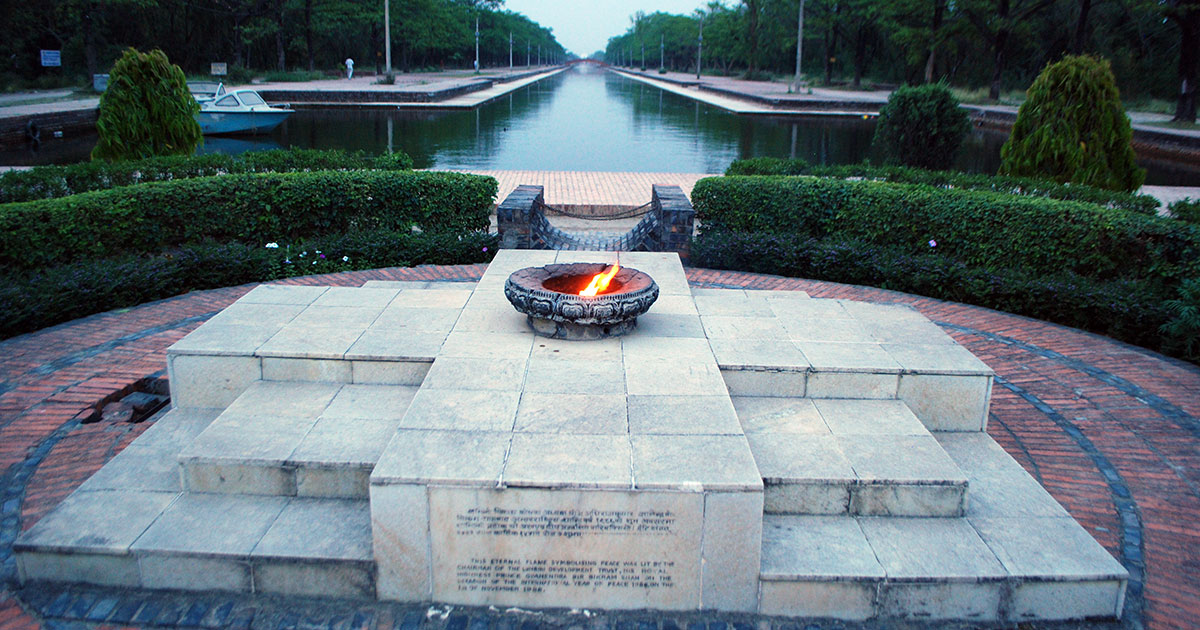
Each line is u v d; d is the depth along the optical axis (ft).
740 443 12.51
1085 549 12.25
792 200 31.89
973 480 14.17
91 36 135.64
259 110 89.97
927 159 45.65
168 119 41.83
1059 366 21.20
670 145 88.69
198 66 179.93
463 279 27.30
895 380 15.52
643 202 47.47
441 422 12.97
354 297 19.39
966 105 136.98
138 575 12.01
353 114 117.80
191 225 29.71
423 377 15.79
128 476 13.74
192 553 11.83
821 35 198.39
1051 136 37.68
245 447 13.34
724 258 30.37
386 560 11.72
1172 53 146.30
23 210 25.29
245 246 29.27
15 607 11.61
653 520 11.42
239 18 169.48
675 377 14.89
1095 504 14.58
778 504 12.98
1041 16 151.43
